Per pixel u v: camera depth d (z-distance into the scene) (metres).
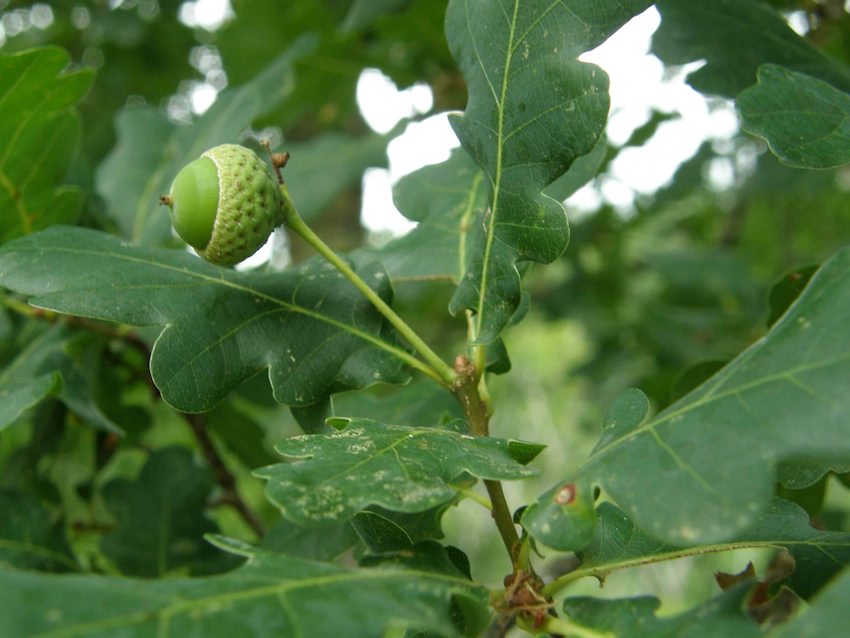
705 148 0.32
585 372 0.37
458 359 0.12
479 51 0.12
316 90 0.29
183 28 0.35
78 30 0.35
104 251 0.13
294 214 0.12
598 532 0.11
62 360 0.16
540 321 0.43
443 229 0.15
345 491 0.09
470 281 0.12
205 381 0.12
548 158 0.11
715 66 0.16
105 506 0.17
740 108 0.12
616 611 0.09
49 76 0.15
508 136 0.12
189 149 0.20
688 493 0.08
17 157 0.16
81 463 0.21
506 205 0.12
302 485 0.09
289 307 0.13
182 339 0.12
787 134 0.12
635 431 0.09
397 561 0.09
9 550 0.15
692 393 0.09
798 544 0.11
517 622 0.10
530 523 0.09
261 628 0.07
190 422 0.19
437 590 0.08
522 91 0.11
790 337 0.09
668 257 0.37
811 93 0.12
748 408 0.08
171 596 0.07
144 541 0.17
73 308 0.12
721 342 0.34
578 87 0.11
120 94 0.36
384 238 0.49
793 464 0.11
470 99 0.12
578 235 0.37
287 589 0.08
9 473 0.18
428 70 0.27
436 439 0.10
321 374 0.12
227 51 0.29
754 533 0.11
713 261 0.36
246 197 0.11
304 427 0.12
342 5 0.29
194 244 0.11
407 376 0.12
